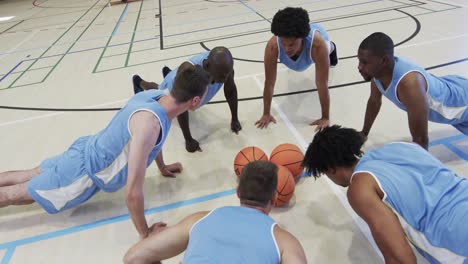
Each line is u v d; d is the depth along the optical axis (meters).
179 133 2.85
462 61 3.57
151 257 1.24
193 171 2.38
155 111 1.61
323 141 1.31
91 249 1.84
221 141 2.69
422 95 1.76
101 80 4.21
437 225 1.19
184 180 2.29
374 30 4.92
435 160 1.29
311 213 1.92
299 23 2.08
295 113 3.00
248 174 1.19
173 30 6.21
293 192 1.96
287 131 2.73
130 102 1.76
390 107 2.92
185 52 4.90
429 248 1.25
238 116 3.04
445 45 4.03
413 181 1.21
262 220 1.10
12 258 1.82
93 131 3.01
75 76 4.46
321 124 2.72
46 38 6.79
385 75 1.83
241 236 1.04
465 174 2.07
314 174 1.38
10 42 6.78
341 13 6.02
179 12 7.79
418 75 1.77
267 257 1.02
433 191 1.21
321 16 5.96
